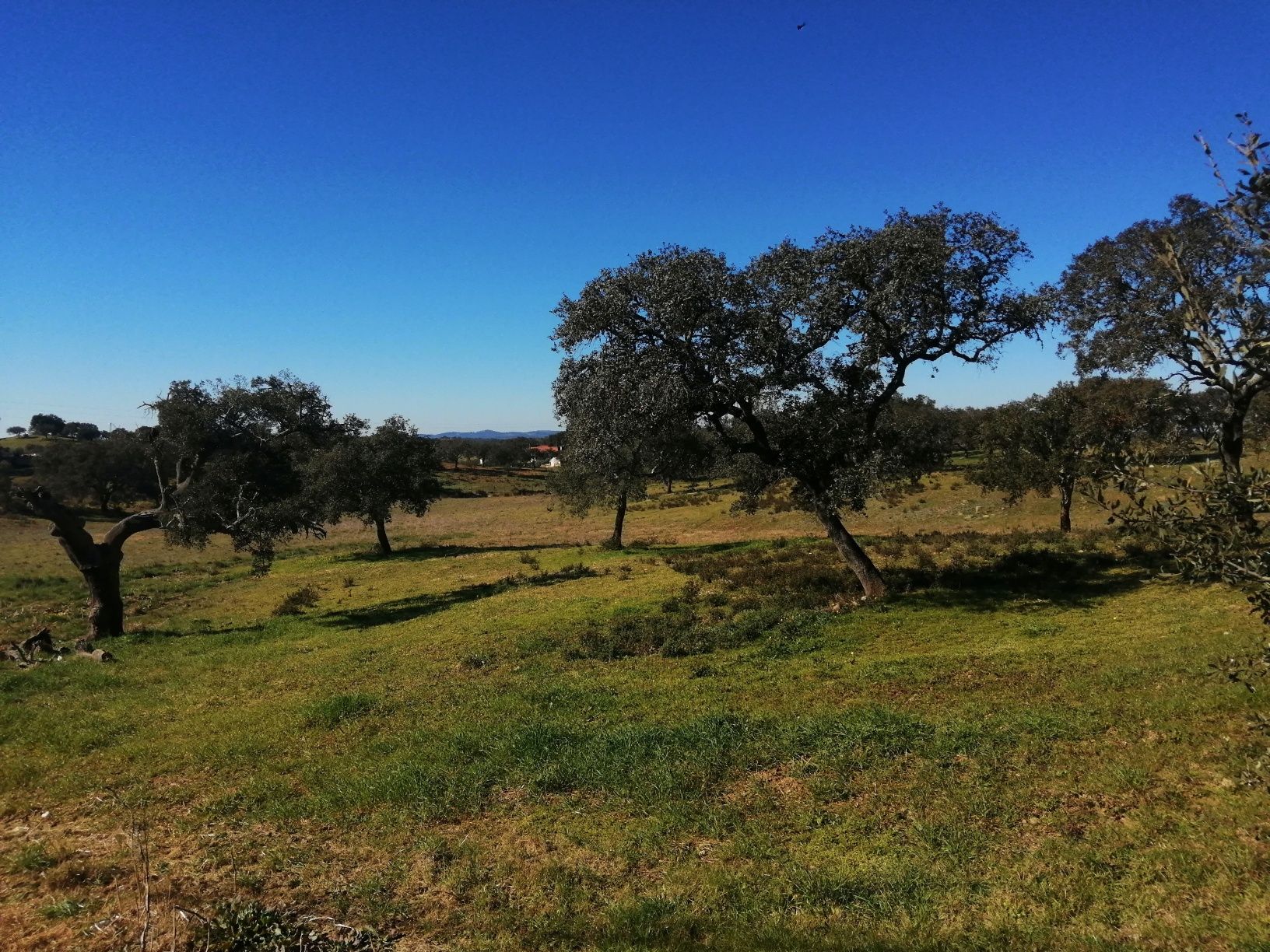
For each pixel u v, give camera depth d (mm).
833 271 14883
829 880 5805
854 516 42375
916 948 4891
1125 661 10383
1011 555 20406
